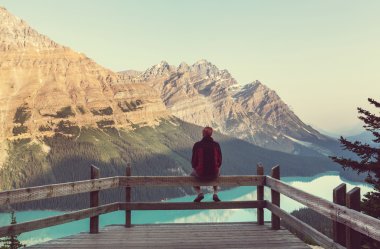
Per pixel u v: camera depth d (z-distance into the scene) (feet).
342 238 21.66
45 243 30.35
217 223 37.42
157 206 35.65
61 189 29.48
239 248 28.58
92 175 33.32
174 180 35.58
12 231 26.27
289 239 31.07
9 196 25.88
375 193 50.03
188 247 29.04
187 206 35.68
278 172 34.63
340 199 21.66
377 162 49.75
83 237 32.30
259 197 36.76
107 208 34.42
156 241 30.81
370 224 17.60
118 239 31.53
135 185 35.53
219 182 35.65
